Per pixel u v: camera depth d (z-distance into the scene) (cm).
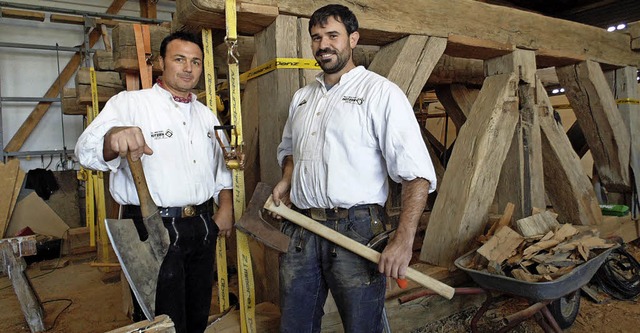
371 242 162
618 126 393
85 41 693
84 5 709
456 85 480
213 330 215
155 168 179
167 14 788
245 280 209
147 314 149
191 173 187
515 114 315
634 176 409
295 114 188
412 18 270
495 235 248
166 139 183
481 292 242
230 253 383
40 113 677
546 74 530
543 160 357
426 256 308
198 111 203
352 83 171
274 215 177
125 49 268
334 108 169
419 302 275
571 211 357
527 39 329
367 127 163
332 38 166
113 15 687
